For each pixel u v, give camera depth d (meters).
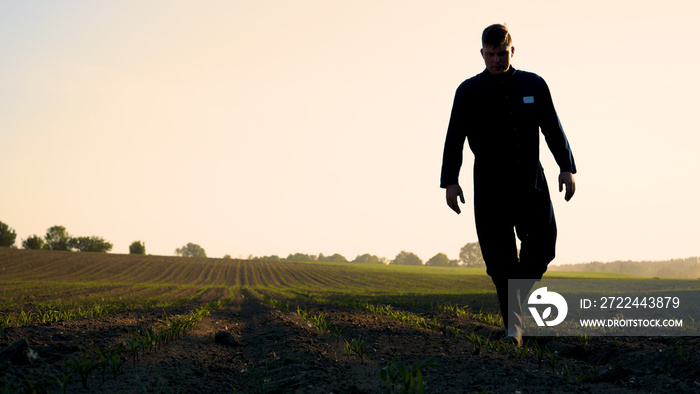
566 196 3.81
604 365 3.74
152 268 70.19
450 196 3.95
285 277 65.81
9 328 5.19
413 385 2.33
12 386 2.71
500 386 2.85
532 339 4.51
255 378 3.35
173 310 10.98
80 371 2.86
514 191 3.82
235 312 12.62
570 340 4.74
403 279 61.06
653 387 2.79
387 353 4.27
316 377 3.05
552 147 3.91
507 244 3.96
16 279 44.56
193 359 4.23
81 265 66.94
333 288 41.31
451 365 3.51
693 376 3.05
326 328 5.91
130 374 3.31
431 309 11.45
